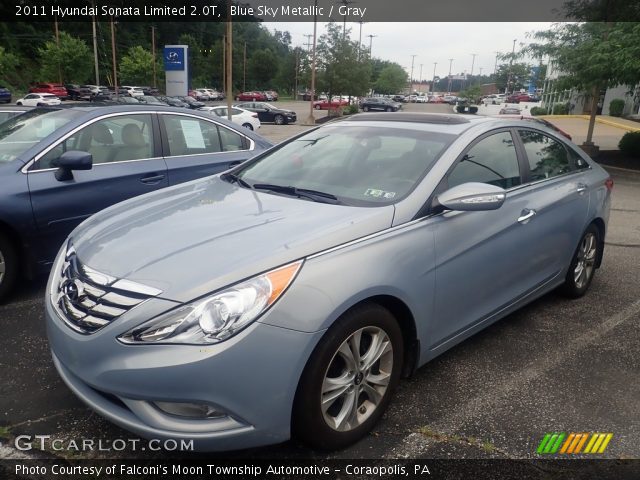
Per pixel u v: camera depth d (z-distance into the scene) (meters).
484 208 2.73
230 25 19.92
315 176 3.27
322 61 35.06
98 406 2.24
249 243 2.40
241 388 2.11
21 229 3.96
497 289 3.34
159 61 68.94
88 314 2.25
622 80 13.16
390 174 3.06
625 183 11.84
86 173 4.35
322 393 2.33
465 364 3.38
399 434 2.65
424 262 2.72
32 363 3.23
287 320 2.17
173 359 2.05
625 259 5.79
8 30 63.19
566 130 27.27
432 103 80.56
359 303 2.45
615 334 3.88
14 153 4.26
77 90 47.81
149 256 2.38
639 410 2.94
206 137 5.31
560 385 3.16
